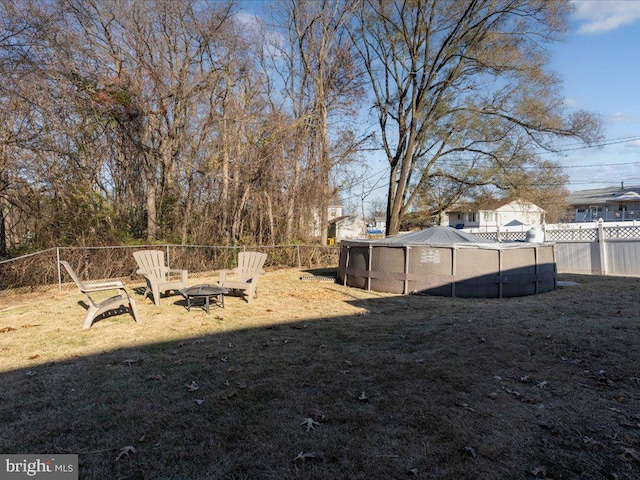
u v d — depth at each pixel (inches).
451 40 634.8
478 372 135.9
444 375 133.1
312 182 592.7
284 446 90.6
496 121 661.9
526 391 120.0
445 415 104.7
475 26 620.7
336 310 248.4
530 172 666.8
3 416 105.6
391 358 150.8
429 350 160.4
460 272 295.7
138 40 454.9
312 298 293.7
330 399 115.1
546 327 193.2
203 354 157.9
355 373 135.6
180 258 424.8
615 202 1269.7
